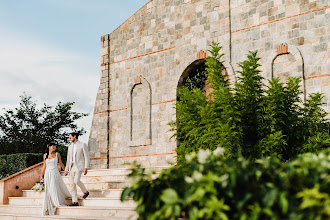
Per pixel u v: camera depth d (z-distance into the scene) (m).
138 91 17.08
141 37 17.23
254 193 4.26
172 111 15.72
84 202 11.22
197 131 9.91
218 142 9.23
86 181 13.27
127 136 17.02
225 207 4.04
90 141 18.17
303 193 3.96
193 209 4.20
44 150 23.34
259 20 14.06
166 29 16.47
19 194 13.27
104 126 17.83
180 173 4.93
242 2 14.55
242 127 9.55
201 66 15.64
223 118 9.41
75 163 10.96
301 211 3.98
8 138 23.45
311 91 12.66
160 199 4.41
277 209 4.09
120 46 18.00
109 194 11.49
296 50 13.05
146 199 4.65
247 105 9.64
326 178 4.19
